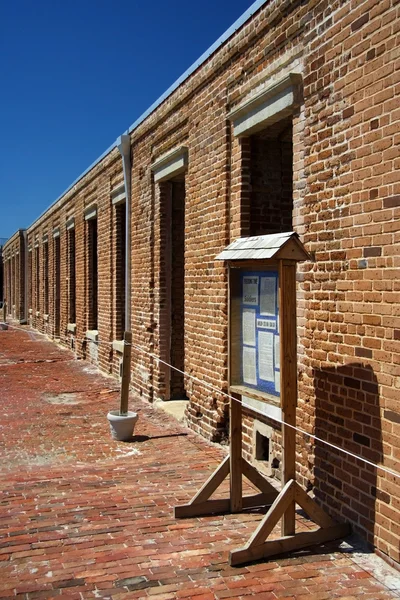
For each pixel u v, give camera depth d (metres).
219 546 4.57
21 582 4.05
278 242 4.31
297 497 4.46
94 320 16.69
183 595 3.85
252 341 4.83
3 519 5.18
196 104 8.09
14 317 36.16
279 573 4.12
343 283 4.84
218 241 7.38
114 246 13.44
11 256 38.50
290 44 5.72
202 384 7.93
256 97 6.18
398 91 4.22
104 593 3.89
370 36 4.50
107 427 8.82
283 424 4.42
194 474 6.42
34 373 14.35
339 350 4.89
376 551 4.39
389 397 4.29
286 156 7.04
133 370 11.49
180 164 8.76
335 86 4.94
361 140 4.62
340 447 4.86
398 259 4.23
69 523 5.07
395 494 4.20
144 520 5.11
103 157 14.20
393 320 4.27
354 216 4.70
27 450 7.64
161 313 10.02
